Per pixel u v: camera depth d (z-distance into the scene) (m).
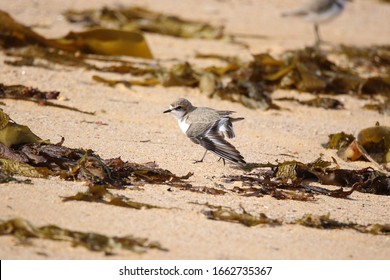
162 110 16.19
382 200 12.01
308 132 15.76
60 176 11.23
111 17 24.50
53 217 9.82
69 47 19.75
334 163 13.77
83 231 9.46
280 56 21.20
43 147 11.79
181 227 9.91
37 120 14.32
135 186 11.33
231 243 9.60
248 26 26.12
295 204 11.30
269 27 26.38
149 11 26.06
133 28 23.88
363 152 13.92
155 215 10.23
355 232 10.40
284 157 13.83
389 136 14.20
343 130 16.14
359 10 30.69
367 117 17.42
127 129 14.59
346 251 9.71
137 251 9.11
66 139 13.35
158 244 9.27
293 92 18.67
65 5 26.05
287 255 9.38
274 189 11.69
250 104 17.23
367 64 22.12
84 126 14.37
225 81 18.08
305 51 19.80
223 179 12.15
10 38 19.06
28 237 9.24
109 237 9.23
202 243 9.51
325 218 10.52
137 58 20.19
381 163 14.03
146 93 17.30
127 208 10.38
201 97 17.47
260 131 15.48
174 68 18.56
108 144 13.39
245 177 12.21
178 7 27.91
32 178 11.16
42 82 16.98
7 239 9.17
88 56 19.66
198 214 10.42
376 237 10.30
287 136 15.32
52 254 8.92
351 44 24.91
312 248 9.68
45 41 19.45
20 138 11.84
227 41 23.47
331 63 19.84
